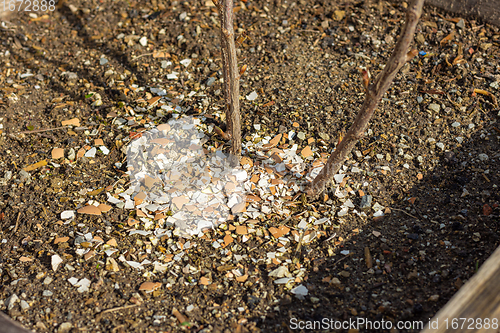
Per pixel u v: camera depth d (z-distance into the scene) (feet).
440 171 2.98
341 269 2.74
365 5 3.56
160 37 3.50
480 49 3.33
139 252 2.78
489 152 3.01
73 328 2.59
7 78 3.32
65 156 3.05
